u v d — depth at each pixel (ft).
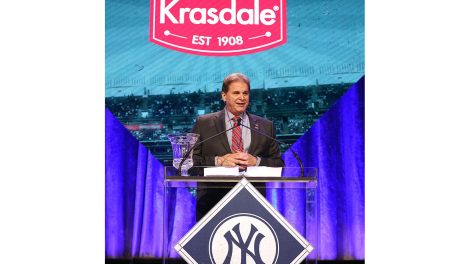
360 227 15.08
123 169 15.25
